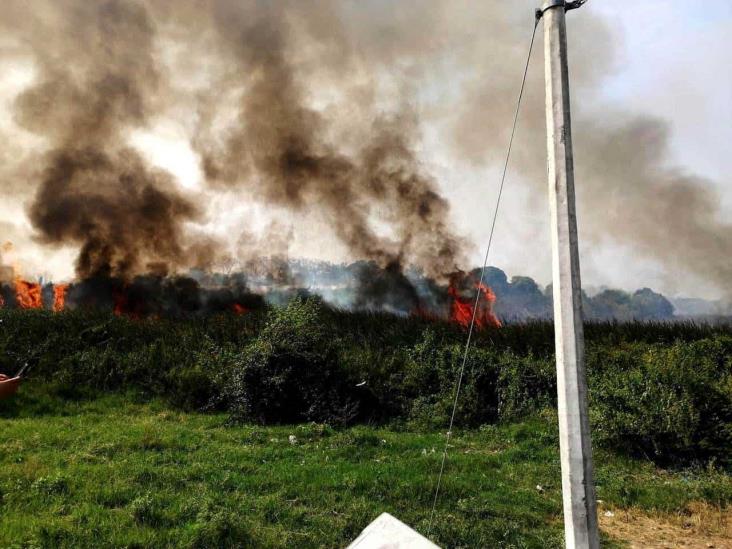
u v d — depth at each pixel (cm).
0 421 915
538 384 1214
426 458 828
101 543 493
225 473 695
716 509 666
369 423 1076
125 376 1186
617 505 680
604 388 992
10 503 569
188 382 1145
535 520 608
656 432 862
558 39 418
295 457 805
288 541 523
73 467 684
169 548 493
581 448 376
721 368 1105
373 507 613
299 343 1102
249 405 1034
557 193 404
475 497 664
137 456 764
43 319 1391
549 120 414
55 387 1095
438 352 1280
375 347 1428
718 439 852
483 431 1046
